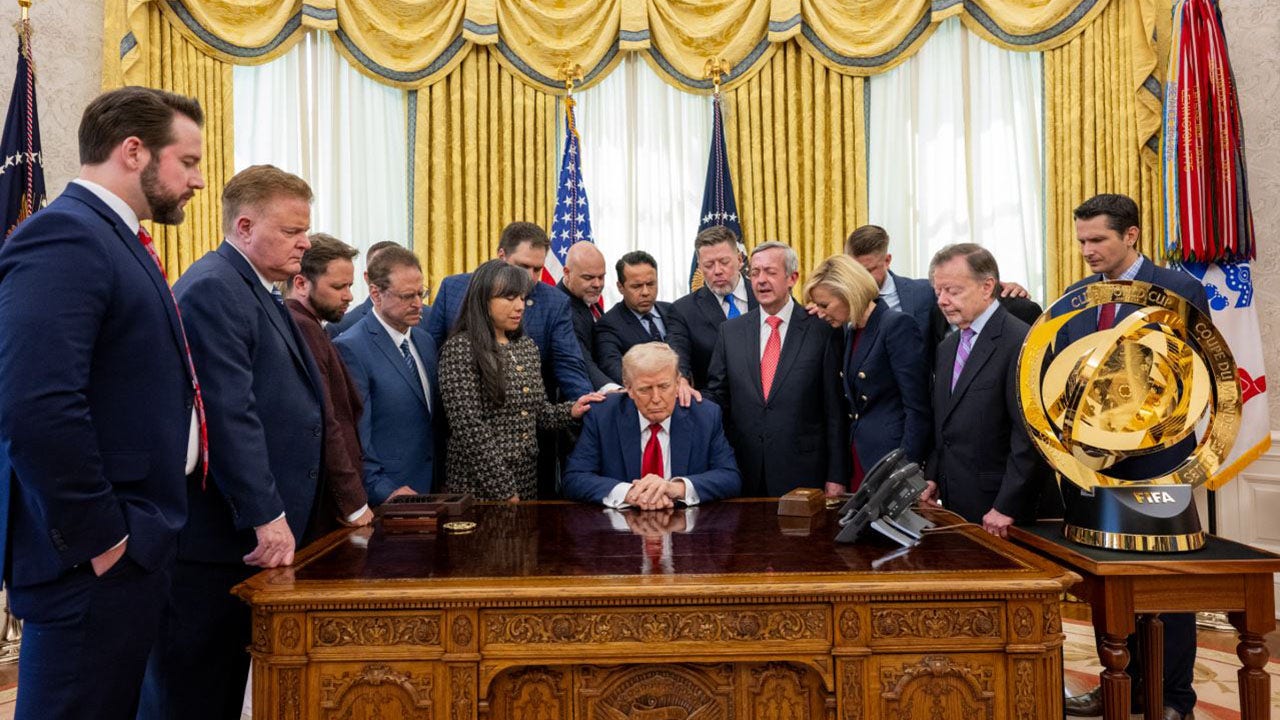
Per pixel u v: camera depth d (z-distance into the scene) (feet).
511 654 5.31
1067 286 15.89
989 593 5.26
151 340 5.41
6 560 5.06
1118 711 6.18
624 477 8.86
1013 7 16.28
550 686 5.51
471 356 9.07
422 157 17.46
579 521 7.53
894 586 5.23
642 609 5.32
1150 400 6.81
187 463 5.91
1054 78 16.06
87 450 4.86
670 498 8.25
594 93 18.19
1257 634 6.15
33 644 5.05
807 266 17.44
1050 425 6.91
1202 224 13.11
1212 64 13.23
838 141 17.30
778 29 17.34
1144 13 14.97
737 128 17.80
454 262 17.53
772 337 10.46
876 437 9.74
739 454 10.32
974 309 8.67
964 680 5.29
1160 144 14.97
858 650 5.26
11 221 13.69
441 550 6.37
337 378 8.02
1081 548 6.66
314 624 5.32
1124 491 6.66
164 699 6.35
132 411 5.31
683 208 18.11
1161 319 6.75
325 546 6.56
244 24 16.56
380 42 17.31
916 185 17.22
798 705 5.50
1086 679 10.36
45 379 4.73
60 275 4.92
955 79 16.92
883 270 13.00
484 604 5.28
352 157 17.40
